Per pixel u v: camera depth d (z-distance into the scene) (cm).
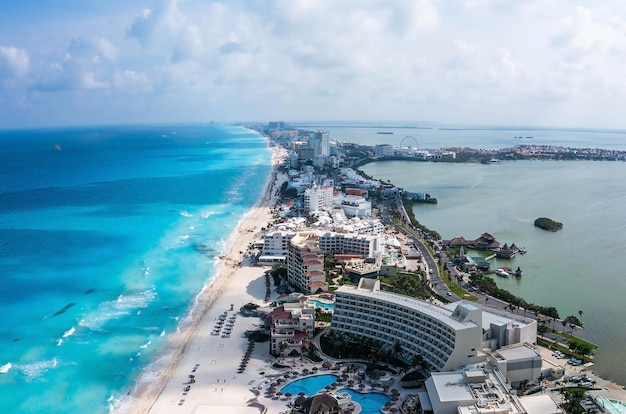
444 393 18612
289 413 19125
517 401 18175
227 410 19325
